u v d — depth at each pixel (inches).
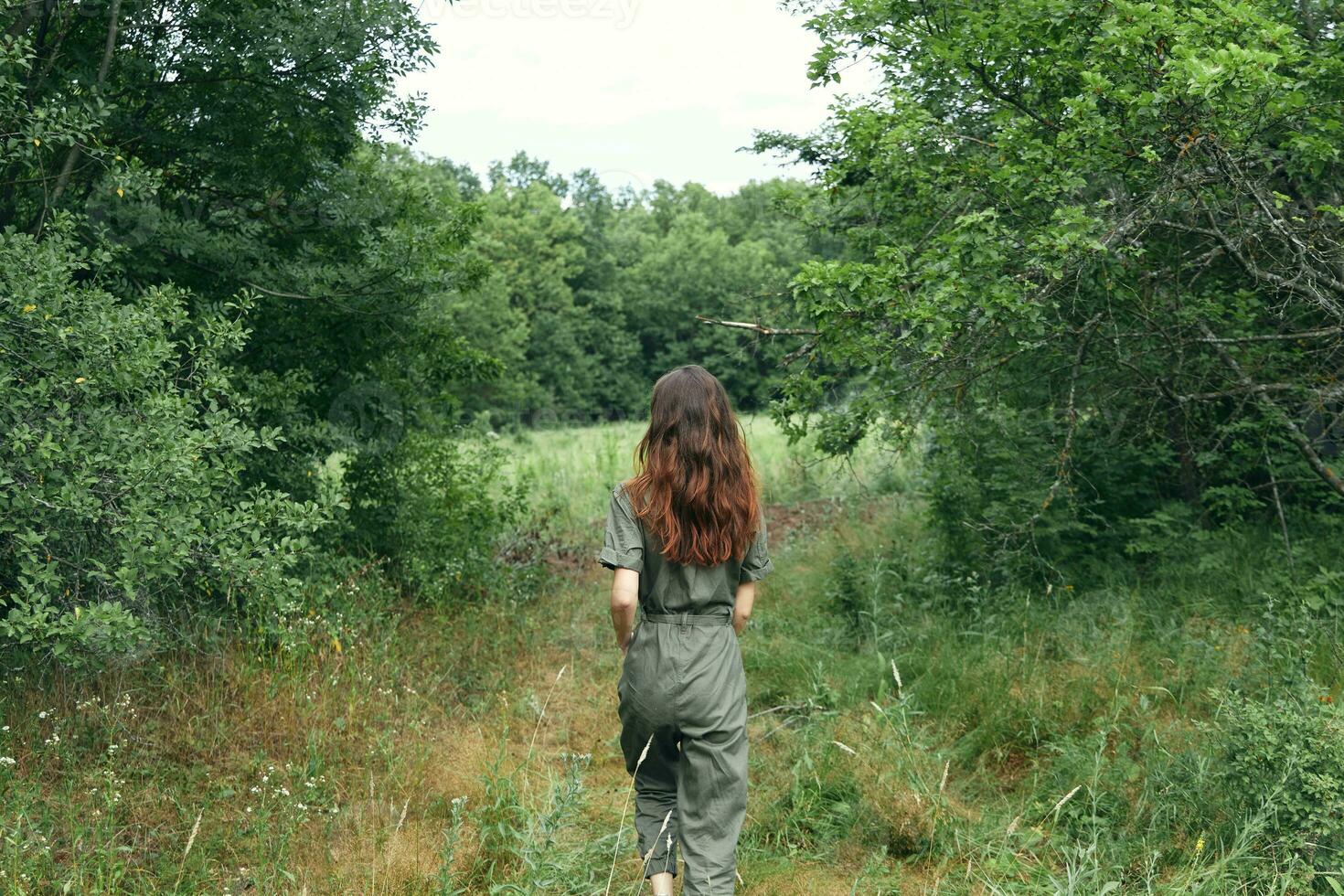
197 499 152.9
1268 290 192.7
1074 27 171.3
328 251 258.1
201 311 214.7
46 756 143.1
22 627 129.2
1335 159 174.1
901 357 187.6
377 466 276.1
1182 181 159.3
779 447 590.9
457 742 175.6
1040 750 161.3
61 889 110.7
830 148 259.4
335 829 138.6
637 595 113.1
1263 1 173.8
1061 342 207.3
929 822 135.9
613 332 2015.3
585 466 571.5
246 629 188.9
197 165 230.4
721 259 2049.7
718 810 109.0
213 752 155.9
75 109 166.6
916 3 210.1
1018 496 237.6
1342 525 232.4
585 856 134.1
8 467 137.4
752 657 214.2
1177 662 180.5
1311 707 127.3
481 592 276.5
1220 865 112.8
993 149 201.6
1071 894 111.0
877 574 237.6
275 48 213.5
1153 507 263.1
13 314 142.5
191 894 116.3
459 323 1430.9
